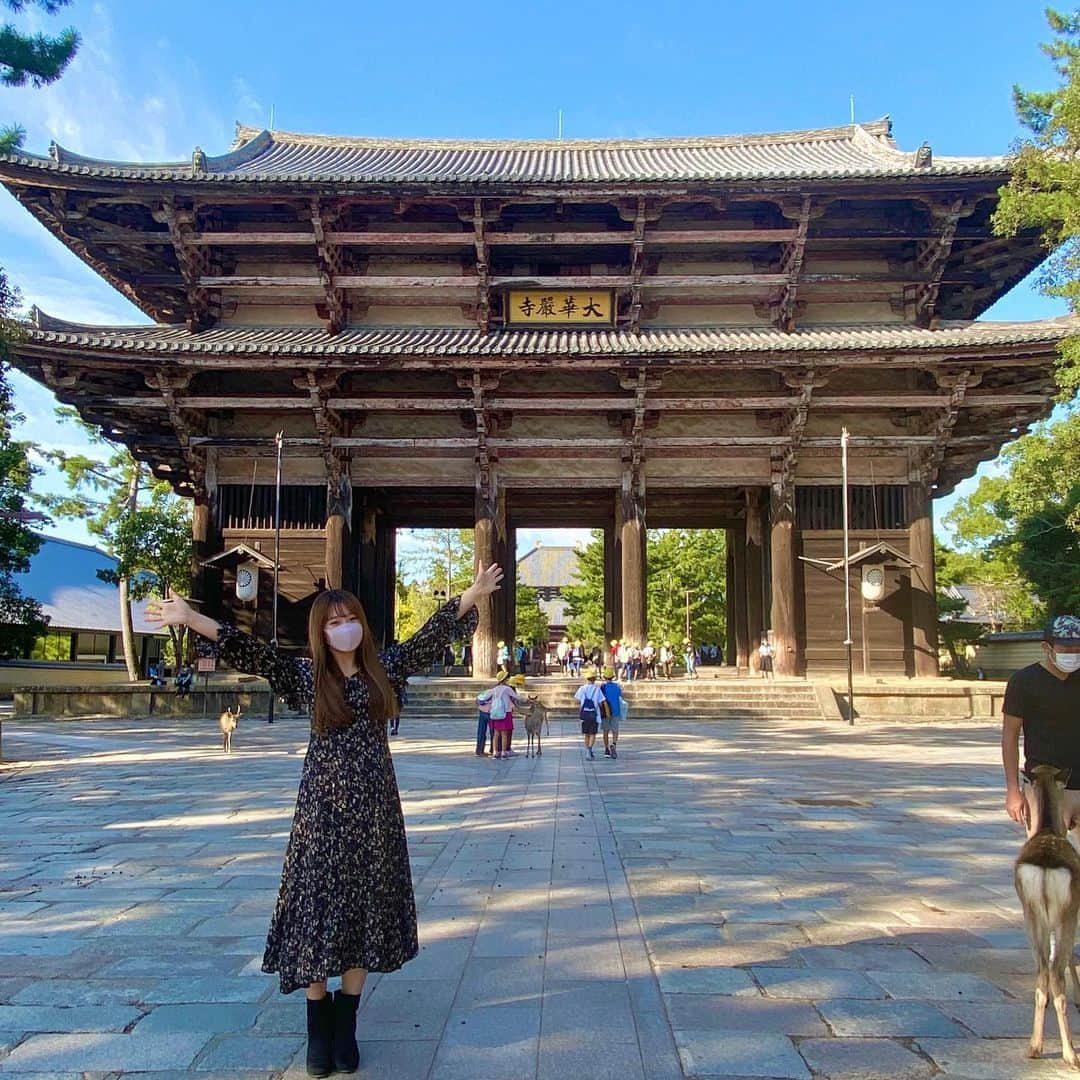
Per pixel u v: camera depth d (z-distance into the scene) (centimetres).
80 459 4247
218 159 3152
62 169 2702
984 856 889
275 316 3222
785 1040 445
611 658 3172
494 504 3156
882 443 3047
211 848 933
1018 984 529
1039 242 2689
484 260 2991
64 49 1397
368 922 411
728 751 1922
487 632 3131
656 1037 448
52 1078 408
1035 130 2070
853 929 639
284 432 3178
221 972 552
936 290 3050
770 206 3089
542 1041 444
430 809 1164
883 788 1377
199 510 3144
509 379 3195
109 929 643
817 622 3095
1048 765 489
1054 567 3167
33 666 4631
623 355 2808
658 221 3148
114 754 1881
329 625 433
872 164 3212
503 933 625
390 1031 458
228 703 2933
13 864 862
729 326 3194
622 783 1416
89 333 2914
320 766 428
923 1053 431
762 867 834
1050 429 2925
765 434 3181
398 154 3844
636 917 666
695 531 6153
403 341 2933
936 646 3050
